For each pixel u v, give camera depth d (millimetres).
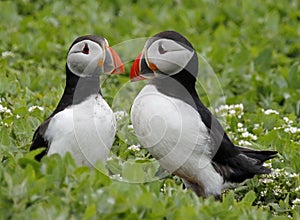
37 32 23359
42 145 12625
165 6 27469
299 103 19094
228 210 11383
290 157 15141
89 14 25281
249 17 27016
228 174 13430
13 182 11000
